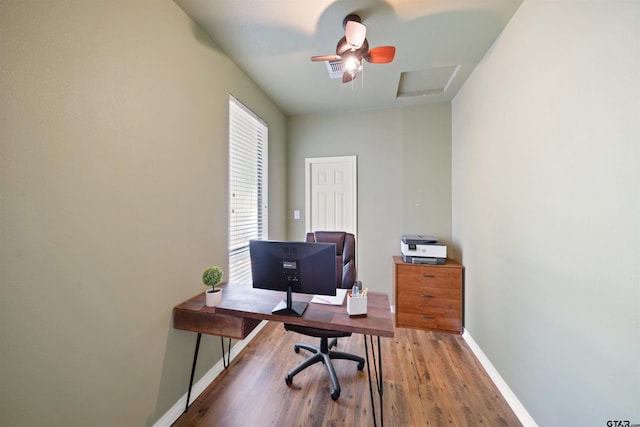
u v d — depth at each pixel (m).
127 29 1.21
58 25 0.93
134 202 1.25
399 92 2.90
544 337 1.33
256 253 1.47
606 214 0.97
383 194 3.23
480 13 1.61
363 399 1.66
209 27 1.73
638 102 0.85
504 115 1.75
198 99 1.72
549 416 1.29
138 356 1.27
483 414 1.56
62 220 0.95
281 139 3.30
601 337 0.99
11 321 0.82
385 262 3.24
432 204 3.10
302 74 2.37
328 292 1.37
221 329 1.43
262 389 1.75
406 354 2.20
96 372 1.08
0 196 0.79
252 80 2.48
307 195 3.45
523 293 1.52
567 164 1.17
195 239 1.70
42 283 0.90
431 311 2.63
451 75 2.49
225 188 2.04
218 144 1.95
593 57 1.03
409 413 1.55
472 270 2.37
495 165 1.89
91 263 1.06
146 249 1.32
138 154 1.27
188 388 1.61
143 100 1.29
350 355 1.97
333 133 3.37
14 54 0.82
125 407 1.20
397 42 1.91
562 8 1.20
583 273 1.08
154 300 1.37
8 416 0.82
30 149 0.86
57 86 0.93
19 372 0.84
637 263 0.86
